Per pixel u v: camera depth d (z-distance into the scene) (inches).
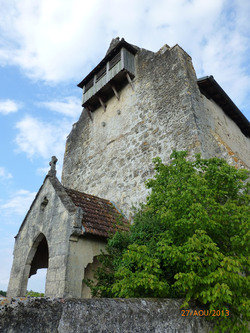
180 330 171.5
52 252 293.1
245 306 165.0
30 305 118.0
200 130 367.6
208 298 164.4
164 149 390.0
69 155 652.1
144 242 247.0
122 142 478.9
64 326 122.6
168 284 209.3
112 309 144.9
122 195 427.5
